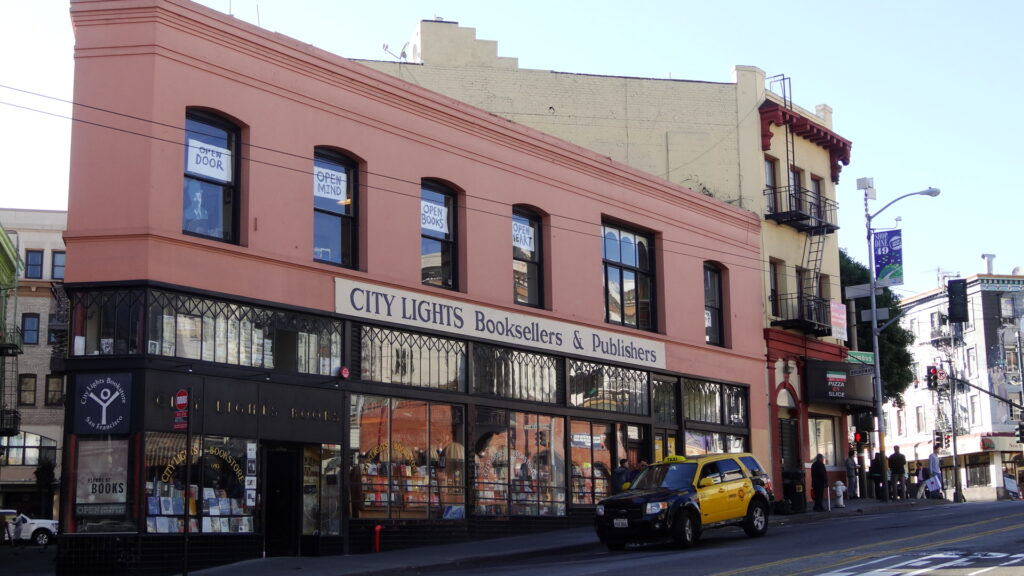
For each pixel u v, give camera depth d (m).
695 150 36.09
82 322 18.86
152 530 18.28
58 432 55.94
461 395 24.64
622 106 35.94
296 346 21.27
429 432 23.88
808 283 38.50
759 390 34.97
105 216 19.03
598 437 28.77
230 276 20.20
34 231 57.72
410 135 24.39
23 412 55.56
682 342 31.91
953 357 74.38
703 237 33.56
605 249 30.20
